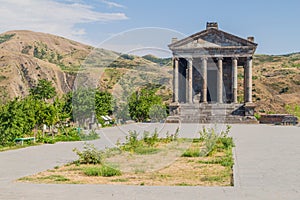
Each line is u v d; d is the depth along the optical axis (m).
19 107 26.09
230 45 64.38
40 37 193.00
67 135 29.38
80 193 10.39
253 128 44.50
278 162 16.52
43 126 30.00
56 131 33.12
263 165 15.62
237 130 40.06
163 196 10.09
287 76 131.00
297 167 15.12
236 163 16.17
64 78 131.00
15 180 12.37
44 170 14.40
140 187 11.25
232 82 65.75
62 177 12.90
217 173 13.80
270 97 113.94
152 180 12.45
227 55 64.44
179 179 12.65
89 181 12.23
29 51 178.75
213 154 19.14
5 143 24.41
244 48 64.06
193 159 17.34
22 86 113.88
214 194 10.34
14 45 181.00
